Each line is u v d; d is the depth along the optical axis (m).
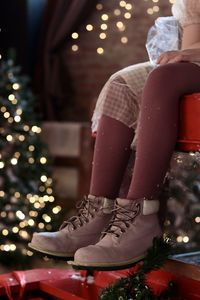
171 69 2.30
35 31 7.82
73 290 2.57
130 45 7.14
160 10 6.82
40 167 5.75
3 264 5.16
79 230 2.49
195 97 2.28
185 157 2.45
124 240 2.32
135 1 7.06
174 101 2.29
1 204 5.28
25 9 7.67
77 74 7.61
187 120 2.30
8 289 2.62
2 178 5.43
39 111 7.68
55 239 2.45
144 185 2.32
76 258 2.31
